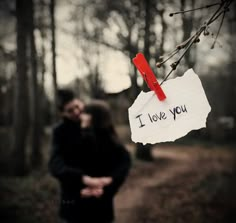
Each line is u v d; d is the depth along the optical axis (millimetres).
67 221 2582
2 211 5805
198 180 9711
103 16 10164
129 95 7613
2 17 10945
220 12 982
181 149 19516
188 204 7227
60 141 2635
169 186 9141
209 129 25406
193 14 7836
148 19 9094
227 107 27766
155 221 6434
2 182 7656
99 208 2561
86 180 2504
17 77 9602
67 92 2727
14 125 9547
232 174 10359
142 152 13258
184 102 1037
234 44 8898
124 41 9508
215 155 16781
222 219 6309
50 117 19891
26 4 9617
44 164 10594
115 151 2637
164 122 1061
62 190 2602
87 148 2586
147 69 1068
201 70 19766
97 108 2676
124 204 7598
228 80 25641
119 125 21453
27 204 6238
